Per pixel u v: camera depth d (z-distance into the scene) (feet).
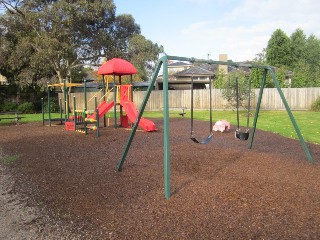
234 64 21.03
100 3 88.58
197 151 24.91
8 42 90.33
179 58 16.72
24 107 92.22
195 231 10.92
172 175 17.89
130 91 44.52
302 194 14.51
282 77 87.97
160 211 12.71
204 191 14.90
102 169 19.72
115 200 14.14
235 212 12.46
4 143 31.83
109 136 34.86
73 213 12.84
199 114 70.85
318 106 75.61
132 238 10.54
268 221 11.66
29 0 87.97
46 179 17.92
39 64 83.46
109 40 95.45
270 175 17.61
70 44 86.94
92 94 96.07
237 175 17.62
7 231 11.39
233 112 74.54
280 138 32.89
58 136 35.42
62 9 80.74
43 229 11.46
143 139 32.30
